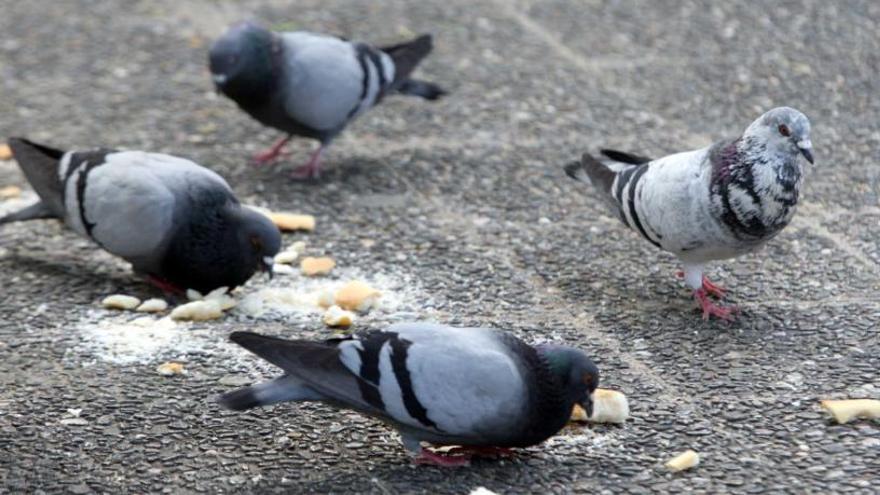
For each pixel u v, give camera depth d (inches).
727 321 419.2
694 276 422.9
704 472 330.3
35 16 764.6
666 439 348.2
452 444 328.8
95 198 437.1
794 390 373.1
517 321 424.2
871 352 394.6
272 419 360.8
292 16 754.2
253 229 431.2
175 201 431.2
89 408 367.6
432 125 611.8
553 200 527.2
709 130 592.7
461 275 460.1
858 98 616.4
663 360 395.2
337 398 316.5
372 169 563.8
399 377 313.0
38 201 516.4
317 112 540.7
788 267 459.8
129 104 639.8
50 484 327.9
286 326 422.0
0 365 394.9
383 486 324.8
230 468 335.3
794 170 393.1
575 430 353.1
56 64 692.7
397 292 447.5
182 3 785.6
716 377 382.9
